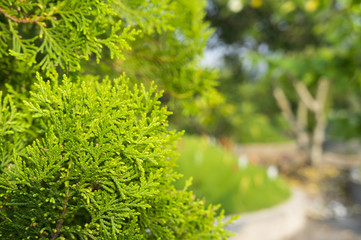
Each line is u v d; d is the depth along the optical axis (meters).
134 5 1.43
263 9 10.10
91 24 1.28
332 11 10.60
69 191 1.09
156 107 1.16
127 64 1.59
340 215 9.99
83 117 1.08
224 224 1.36
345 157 20.39
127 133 1.08
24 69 1.36
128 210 1.09
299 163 18.47
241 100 17.00
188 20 1.74
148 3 1.43
